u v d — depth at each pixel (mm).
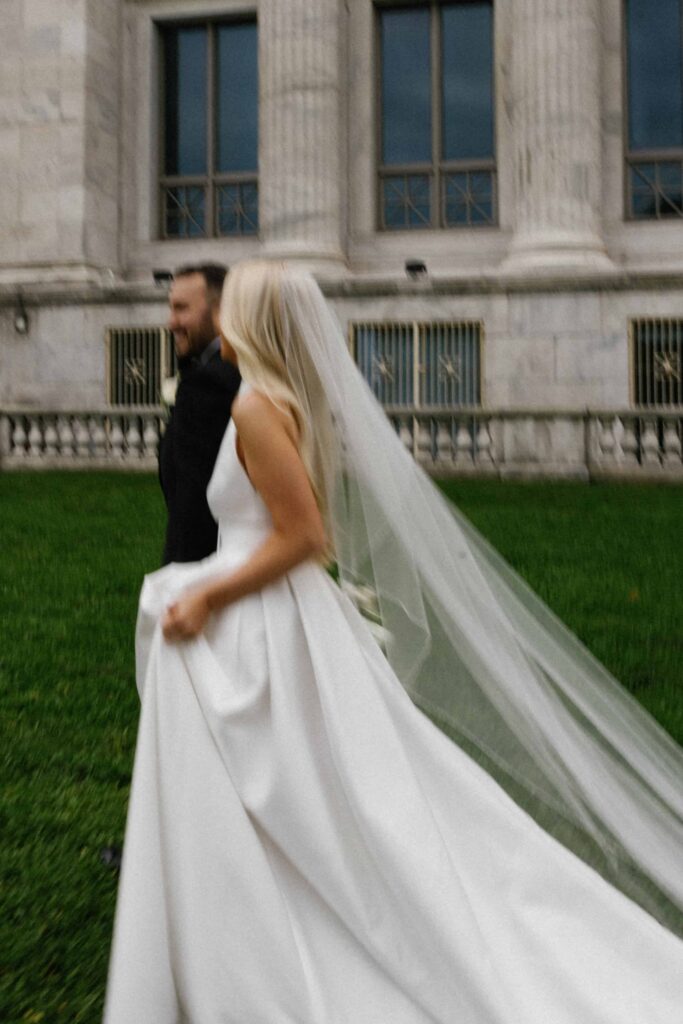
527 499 15594
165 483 4199
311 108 24438
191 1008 2848
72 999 3475
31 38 25766
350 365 3322
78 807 4906
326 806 2986
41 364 24516
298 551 3109
